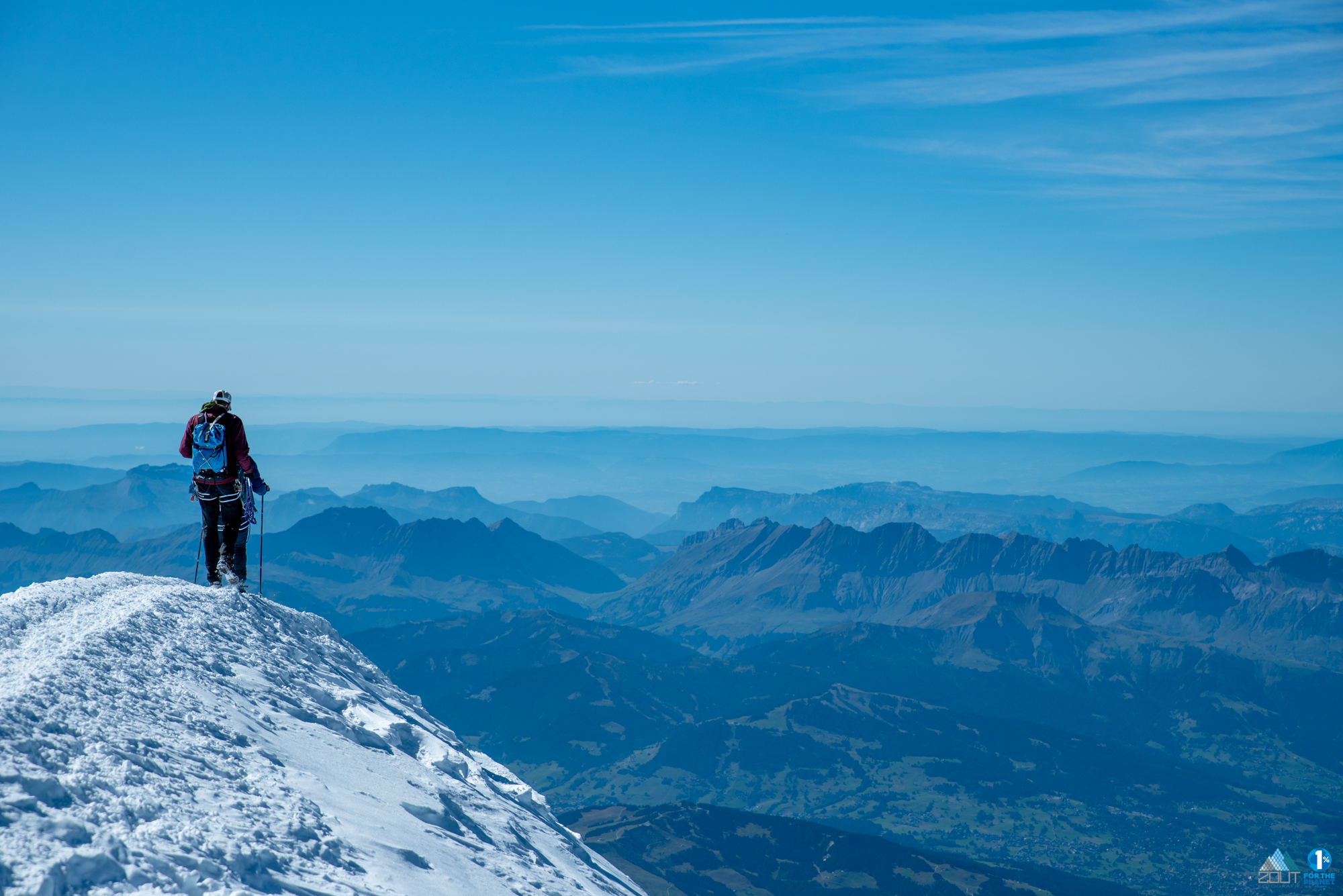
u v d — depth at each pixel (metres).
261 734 14.30
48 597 16.66
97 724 10.59
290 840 10.46
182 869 8.07
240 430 20.41
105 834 8.01
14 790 7.95
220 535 21.19
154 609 17.36
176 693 13.51
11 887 6.46
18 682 10.69
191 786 10.43
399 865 11.88
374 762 17.12
